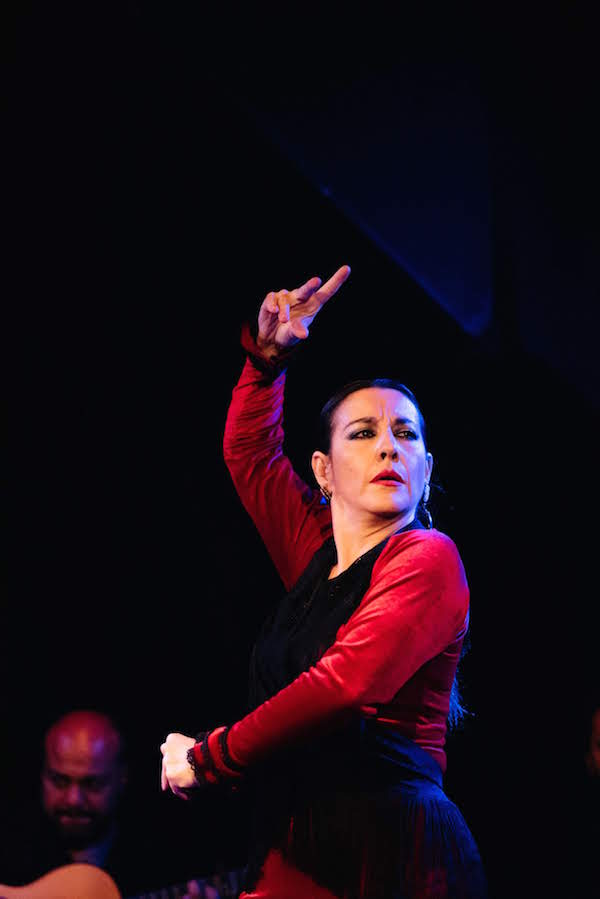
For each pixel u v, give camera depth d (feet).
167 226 33.40
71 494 33.55
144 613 33.45
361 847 11.89
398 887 11.78
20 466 33.24
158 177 32.96
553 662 32.96
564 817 30.60
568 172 34.32
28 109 31.71
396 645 11.42
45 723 31.99
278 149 33.24
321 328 33.19
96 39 31.60
